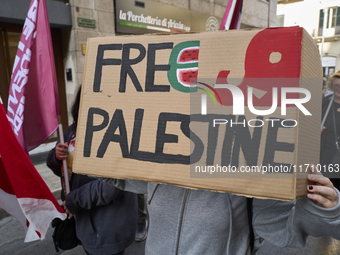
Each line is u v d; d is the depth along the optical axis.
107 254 1.58
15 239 2.78
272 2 11.61
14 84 1.70
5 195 1.44
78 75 5.54
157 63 0.93
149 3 6.68
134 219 1.69
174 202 1.01
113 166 0.95
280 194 0.75
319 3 22.67
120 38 1.00
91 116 1.00
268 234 0.98
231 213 0.96
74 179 1.67
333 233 0.81
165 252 1.04
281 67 0.77
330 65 23.14
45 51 1.76
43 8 1.72
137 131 0.93
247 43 0.82
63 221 1.70
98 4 5.65
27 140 1.84
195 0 8.09
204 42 0.87
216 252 0.96
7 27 4.91
